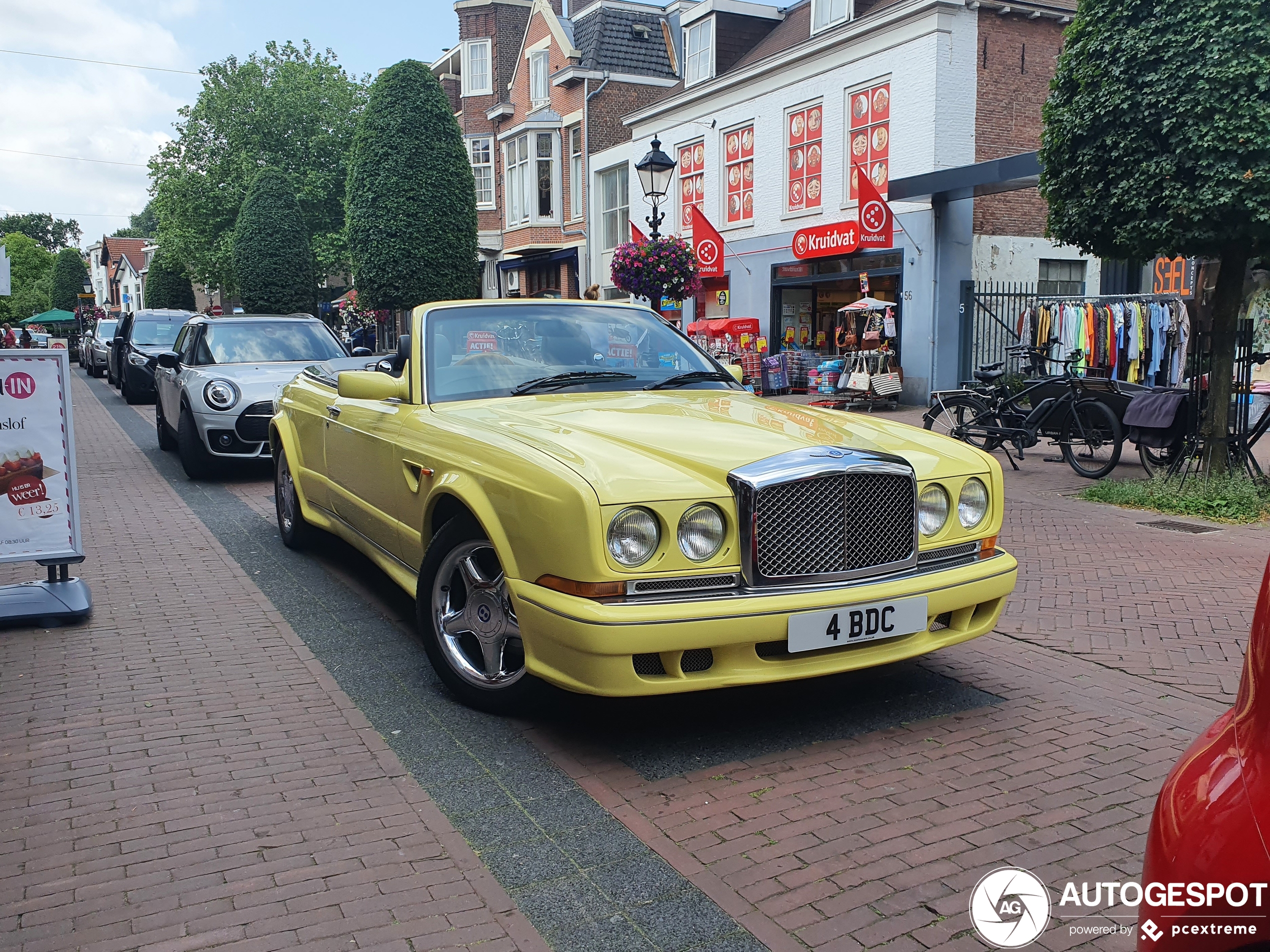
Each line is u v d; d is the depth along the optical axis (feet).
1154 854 4.76
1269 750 4.44
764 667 10.97
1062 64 27.48
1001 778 10.87
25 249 306.76
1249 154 23.88
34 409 16.72
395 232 63.72
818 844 9.43
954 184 48.57
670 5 93.20
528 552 11.18
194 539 23.26
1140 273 58.54
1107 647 15.58
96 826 9.78
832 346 62.64
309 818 9.95
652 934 8.05
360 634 16.07
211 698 13.21
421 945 7.87
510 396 15.03
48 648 15.23
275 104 112.68
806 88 62.08
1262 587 5.07
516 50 108.68
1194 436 28.48
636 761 11.35
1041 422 33.68
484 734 12.10
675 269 50.08
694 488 10.85
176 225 117.19
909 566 11.86
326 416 19.04
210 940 7.93
